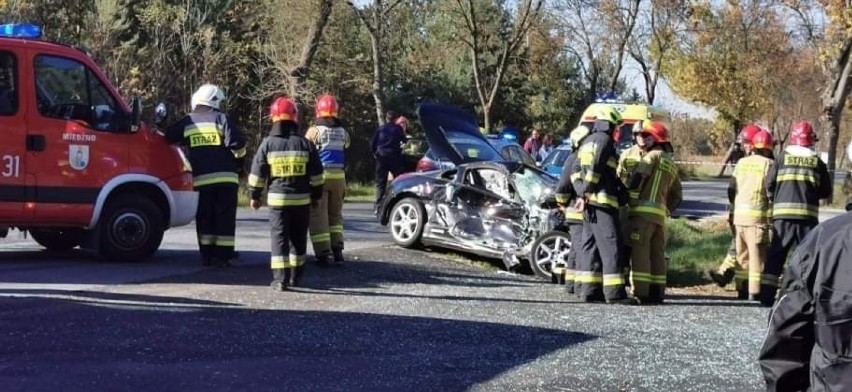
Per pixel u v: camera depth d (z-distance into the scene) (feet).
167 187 35.14
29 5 78.13
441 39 134.00
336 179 36.70
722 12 152.87
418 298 30.81
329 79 113.39
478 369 21.66
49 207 32.60
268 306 27.84
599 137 31.78
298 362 21.58
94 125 33.55
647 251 32.99
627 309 30.94
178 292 29.09
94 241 34.32
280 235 30.60
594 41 137.80
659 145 33.30
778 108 183.21
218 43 96.27
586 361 22.85
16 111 32.07
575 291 33.17
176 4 92.43
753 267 34.91
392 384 20.12
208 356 21.65
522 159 64.13
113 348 21.83
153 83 83.66
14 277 30.53
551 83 144.87
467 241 41.24
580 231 33.14
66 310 25.43
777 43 155.74
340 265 37.24
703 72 159.84
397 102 120.78
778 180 33.73
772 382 11.03
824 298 10.09
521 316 28.43
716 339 26.09
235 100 100.78
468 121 52.39
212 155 34.27
